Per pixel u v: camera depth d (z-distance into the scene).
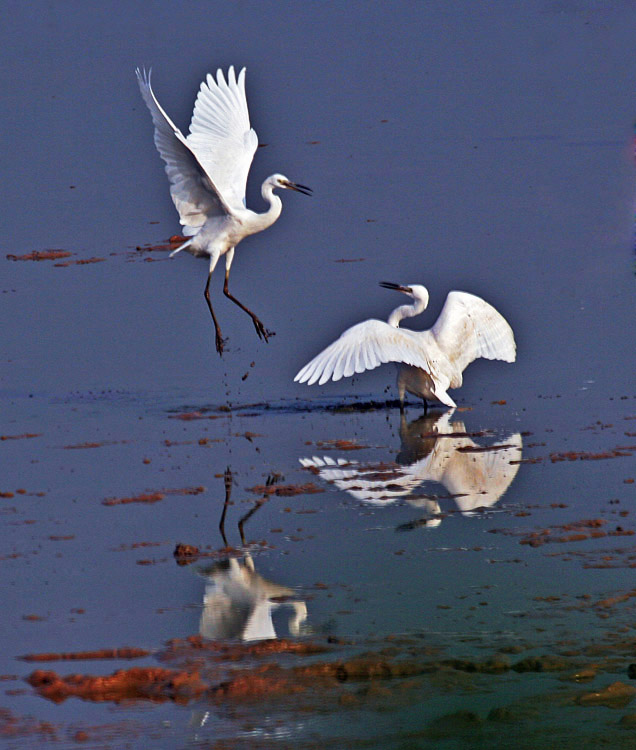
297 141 35.97
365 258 23.80
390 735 8.16
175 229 27.27
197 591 10.38
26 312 21.30
